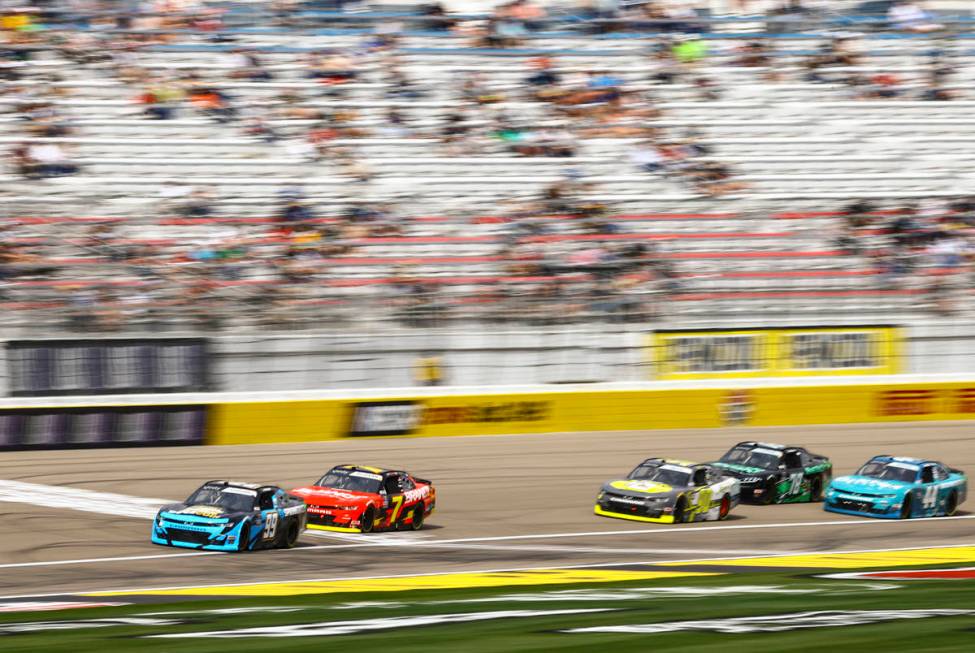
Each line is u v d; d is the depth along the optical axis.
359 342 67.69
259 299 68.31
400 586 35.41
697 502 52.78
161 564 39.94
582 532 49.44
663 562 42.19
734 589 33.12
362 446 65.38
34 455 60.44
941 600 29.25
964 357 78.19
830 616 25.75
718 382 73.31
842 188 88.94
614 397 71.12
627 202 81.38
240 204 75.50
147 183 76.94
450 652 20.94
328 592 33.75
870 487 55.62
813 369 76.12
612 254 76.44
